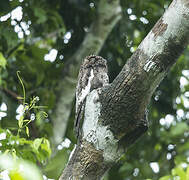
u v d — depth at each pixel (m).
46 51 11.48
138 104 5.70
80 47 11.34
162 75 5.71
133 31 11.97
